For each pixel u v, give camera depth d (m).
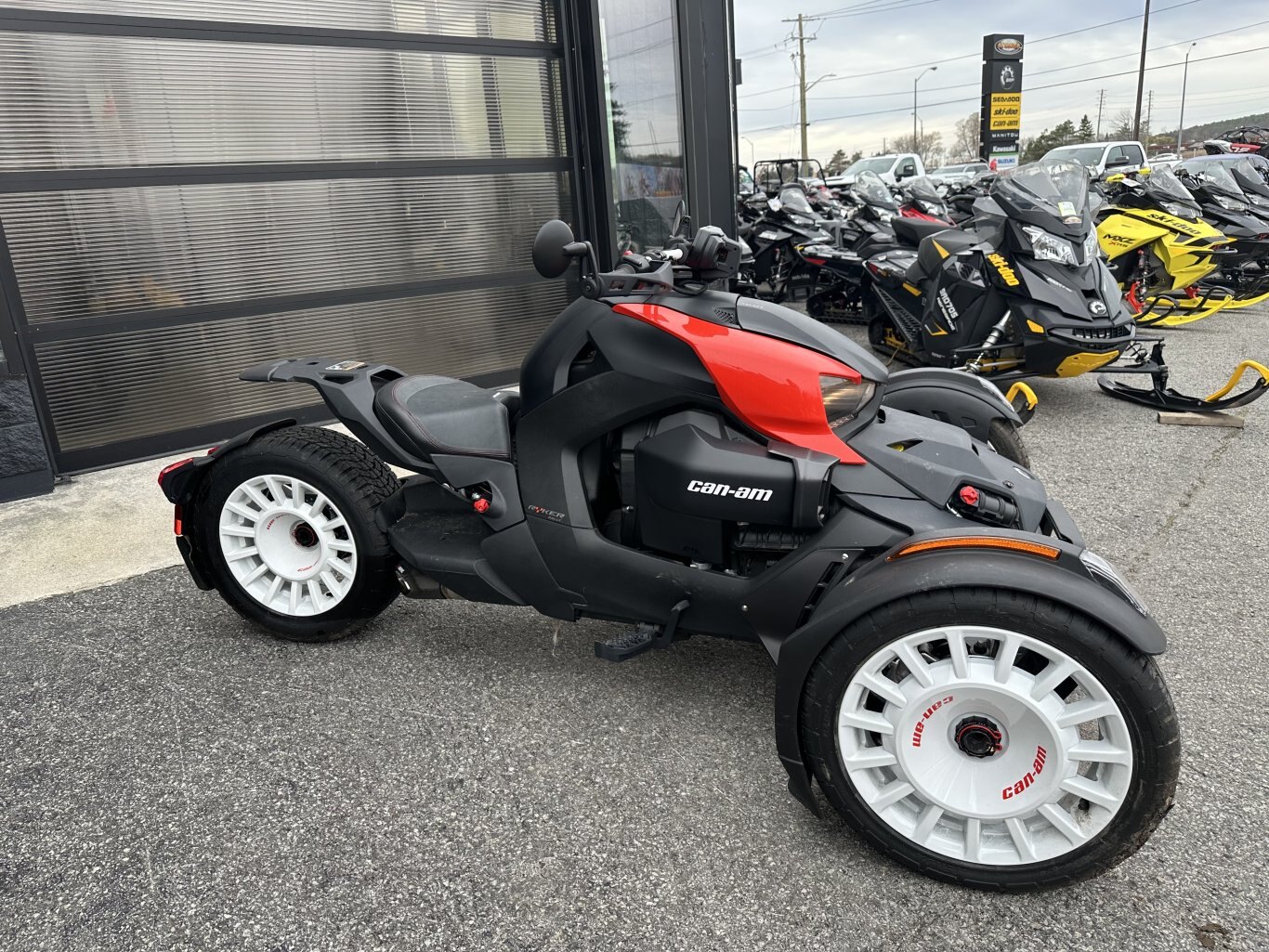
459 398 2.89
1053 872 1.86
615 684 2.80
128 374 5.24
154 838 2.16
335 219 5.82
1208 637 2.95
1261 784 2.23
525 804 2.25
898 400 3.37
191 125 5.23
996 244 5.40
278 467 2.89
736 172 7.60
